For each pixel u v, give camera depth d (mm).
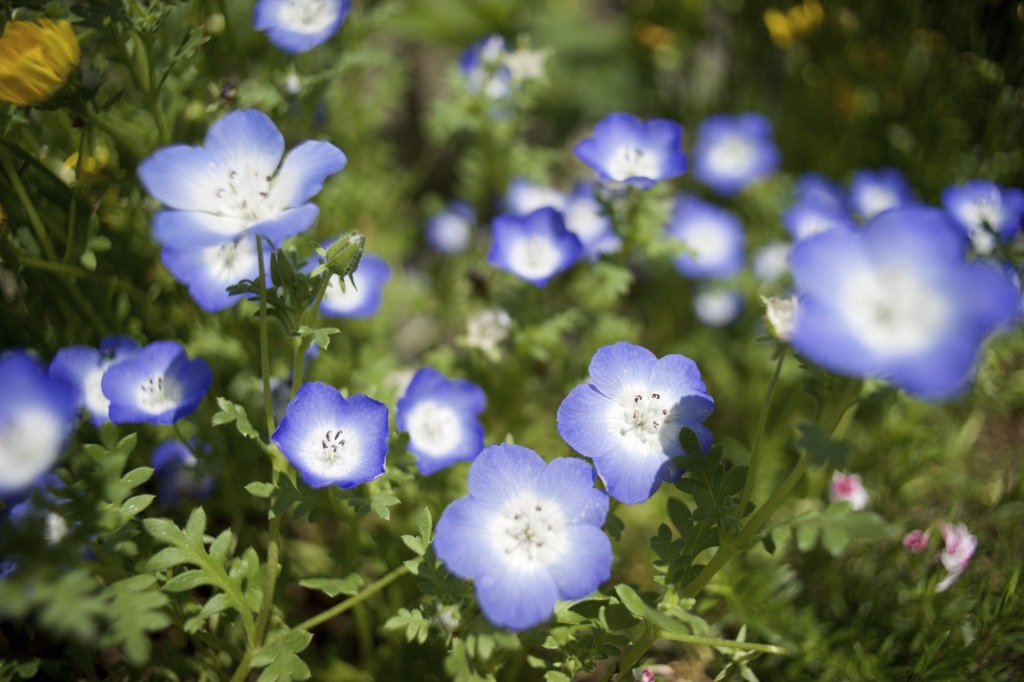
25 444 211
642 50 469
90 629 200
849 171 406
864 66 392
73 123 256
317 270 220
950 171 368
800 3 403
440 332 401
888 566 291
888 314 203
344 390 269
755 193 400
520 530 216
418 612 224
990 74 348
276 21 288
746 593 261
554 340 317
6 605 202
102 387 241
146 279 298
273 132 228
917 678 251
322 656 286
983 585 264
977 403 325
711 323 385
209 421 272
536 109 479
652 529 313
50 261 266
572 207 376
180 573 236
